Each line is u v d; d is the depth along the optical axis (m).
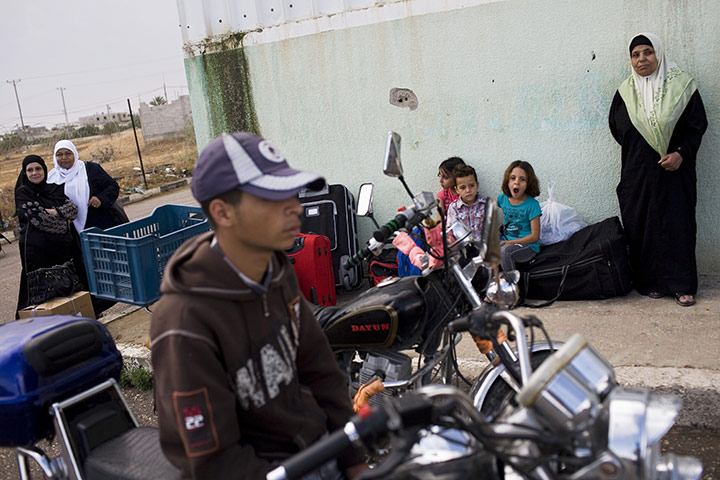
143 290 4.38
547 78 4.87
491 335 1.90
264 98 5.80
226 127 6.02
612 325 4.07
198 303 1.64
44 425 2.20
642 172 4.29
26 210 5.25
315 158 5.77
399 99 5.35
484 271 2.74
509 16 4.87
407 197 5.54
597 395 1.49
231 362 1.68
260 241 1.65
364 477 1.36
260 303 1.74
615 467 1.37
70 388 2.24
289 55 5.61
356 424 1.41
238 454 1.67
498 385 2.53
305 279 4.84
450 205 5.06
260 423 1.79
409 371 2.83
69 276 5.22
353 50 5.38
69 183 5.63
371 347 2.81
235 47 5.77
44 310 4.91
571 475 1.47
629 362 3.59
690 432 3.24
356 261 2.65
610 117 4.55
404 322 2.70
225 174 1.60
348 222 5.30
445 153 5.33
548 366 1.48
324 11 5.41
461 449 1.61
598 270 4.41
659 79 4.21
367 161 5.59
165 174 19.83
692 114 4.18
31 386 2.14
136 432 2.17
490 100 5.08
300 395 1.91
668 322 4.02
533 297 4.65
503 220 4.86
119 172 20.88
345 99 5.52
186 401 1.61
